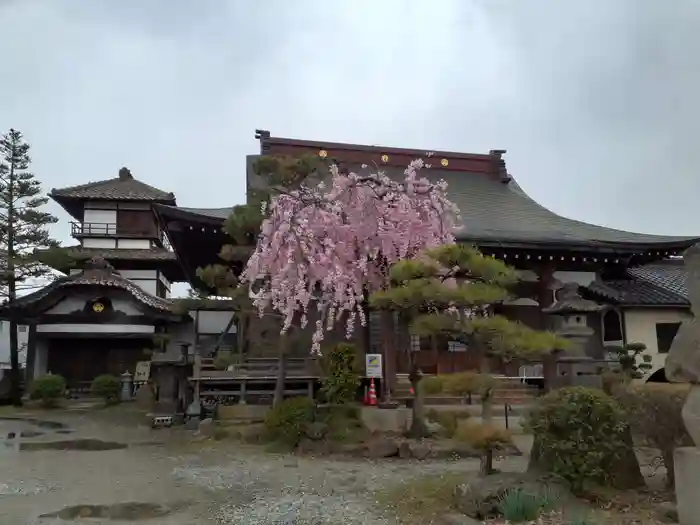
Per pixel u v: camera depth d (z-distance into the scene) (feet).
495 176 89.51
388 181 48.83
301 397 45.34
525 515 19.49
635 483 23.70
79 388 90.74
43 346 90.12
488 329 27.86
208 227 58.34
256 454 37.40
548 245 61.16
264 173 44.98
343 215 47.52
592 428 22.49
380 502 24.08
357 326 57.62
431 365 57.77
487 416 25.54
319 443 38.09
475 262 30.73
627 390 24.31
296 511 22.74
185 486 27.94
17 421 60.70
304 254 45.57
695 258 17.58
